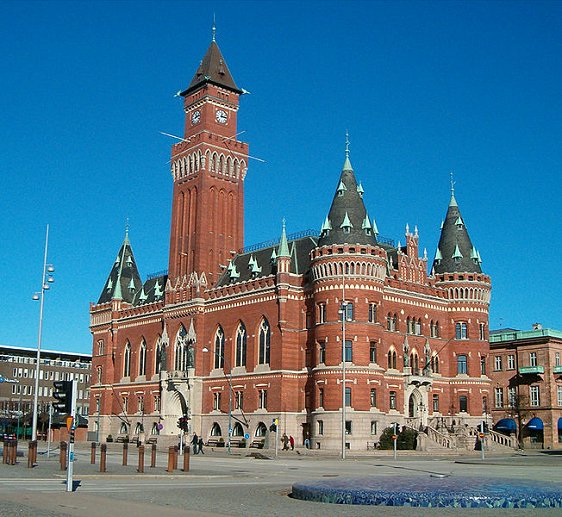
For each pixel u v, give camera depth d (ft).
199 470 191.52
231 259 426.92
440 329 391.45
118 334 475.31
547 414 446.19
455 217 411.75
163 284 470.39
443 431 359.05
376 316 343.26
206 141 430.61
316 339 343.46
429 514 99.55
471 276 396.37
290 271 369.91
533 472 195.83
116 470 179.93
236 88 446.60
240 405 374.84
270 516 97.04
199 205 423.23
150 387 436.76
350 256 339.36
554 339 456.45
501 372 474.49
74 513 94.17
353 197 353.51
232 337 386.73
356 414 328.70
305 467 220.43
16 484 137.59
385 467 222.07
